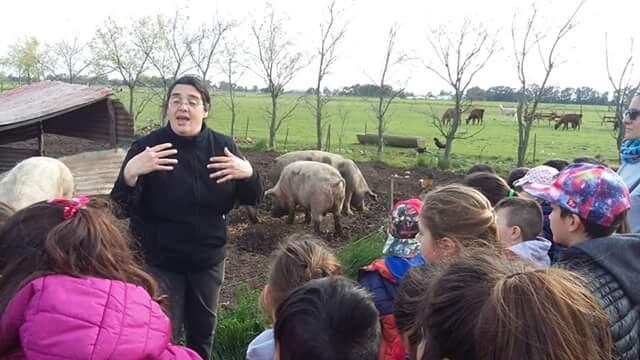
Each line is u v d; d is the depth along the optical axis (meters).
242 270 7.99
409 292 2.21
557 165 5.09
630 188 4.05
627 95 16.09
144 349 1.91
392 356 2.87
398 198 13.46
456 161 19.80
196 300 4.02
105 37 28.30
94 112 9.95
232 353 4.79
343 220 11.59
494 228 2.83
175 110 3.82
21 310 1.90
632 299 2.21
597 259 2.28
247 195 4.07
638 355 2.19
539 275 1.58
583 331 1.50
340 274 2.74
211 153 3.94
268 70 24.12
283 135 28.00
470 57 18.64
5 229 2.11
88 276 2.00
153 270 3.88
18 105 9.87
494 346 1.48
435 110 50.66
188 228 3.85
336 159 12.14
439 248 2.79
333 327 1.87
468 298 1.61
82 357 1.79
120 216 3.71
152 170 3.60
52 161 8.11
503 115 51.66
